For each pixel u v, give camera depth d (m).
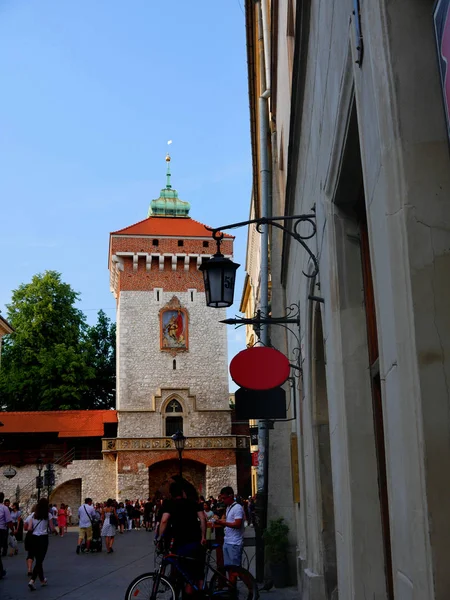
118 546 28.95
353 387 5.08
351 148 4.60
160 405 53.34
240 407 11.36
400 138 2.89
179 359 55.12
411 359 2.74
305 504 10.80
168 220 61.28
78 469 51.09
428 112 2.90
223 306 8.77
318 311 7.49
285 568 13.16
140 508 47.97
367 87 3.44
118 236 56.84
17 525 33.38
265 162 16.64
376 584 4.67
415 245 2.79
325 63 5.31
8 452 51.06
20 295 60.31
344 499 5.03
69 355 57.59
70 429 51.69
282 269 13.39
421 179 2.84
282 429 14.64
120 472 50.41
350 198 5.30
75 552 25.62
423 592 2.62
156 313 56.03
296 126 8.05
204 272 8.79
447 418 2.61
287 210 10.81
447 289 2.73
